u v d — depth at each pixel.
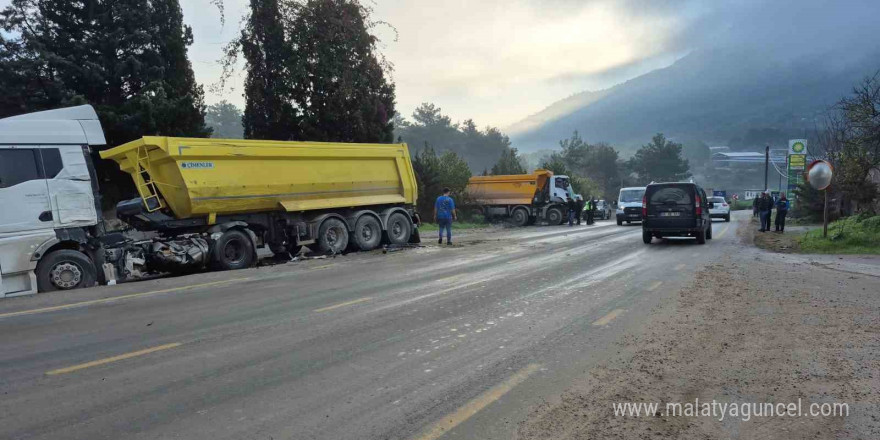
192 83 24.09
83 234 10.48
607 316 6.87
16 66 19.05
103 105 19.34
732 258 12.58
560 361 5.12
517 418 3.86
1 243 9.39
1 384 4.68
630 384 4.50
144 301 8.37
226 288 9.45
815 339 5.68
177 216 12.62
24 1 20.28
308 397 4.29
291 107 23.39
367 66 24.22
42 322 7.08
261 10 22.64
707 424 3.74
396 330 6.29
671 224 16.00
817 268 10.75
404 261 12.87
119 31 20.94
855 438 3.52
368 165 15.90
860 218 15.52
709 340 5.71
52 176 10.09
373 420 3.85
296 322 6.75
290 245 14.34
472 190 33.19
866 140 16.22
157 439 3.58
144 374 4.88
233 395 4.34
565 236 20.44
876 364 4.88
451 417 3.89
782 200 20.75
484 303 7.75
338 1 23.20
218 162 12.62
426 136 103.75
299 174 14.11
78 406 4.16
